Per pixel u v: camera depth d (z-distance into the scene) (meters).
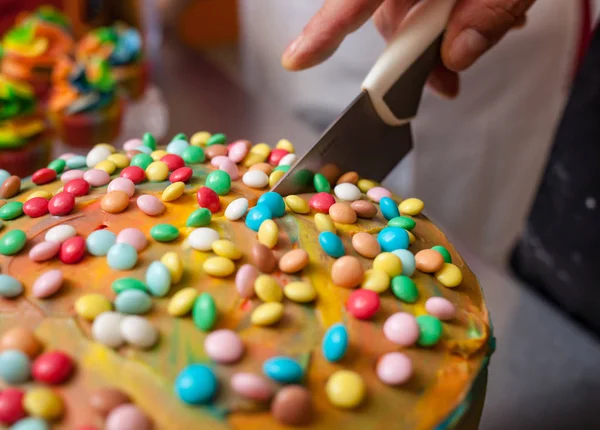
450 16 0.41
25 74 0.70
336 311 0.32
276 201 0.36
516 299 0.59
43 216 0.36
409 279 0.33
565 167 0.60
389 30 0.48
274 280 0.32
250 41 0.96
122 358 0.30
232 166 0.39
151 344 0.30
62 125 0.67
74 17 0.86
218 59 0.97
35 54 0.70
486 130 0.72
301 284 0.32
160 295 0.32
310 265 0.34
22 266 0.33
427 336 0.31
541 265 0.66
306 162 0.38
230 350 0.30
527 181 0.74
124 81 0.73
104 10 0.88
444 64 0.43
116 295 0.32
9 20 0.82
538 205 0.65
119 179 0.37
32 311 0.31
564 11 0.64
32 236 0.35
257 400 0.29
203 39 0.97
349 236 0.36
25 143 0.61
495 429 0.48
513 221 0.77
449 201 0.78
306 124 0.79
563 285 0.64
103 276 0.33
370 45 0.76
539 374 0.52
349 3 0.40
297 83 0.88
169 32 0.94
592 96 0.56
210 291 0.32
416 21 0.40
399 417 0.30
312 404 0.29
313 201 0.37
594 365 0.53
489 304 0.59
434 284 0.34
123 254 0.33
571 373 0.52
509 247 0.78
